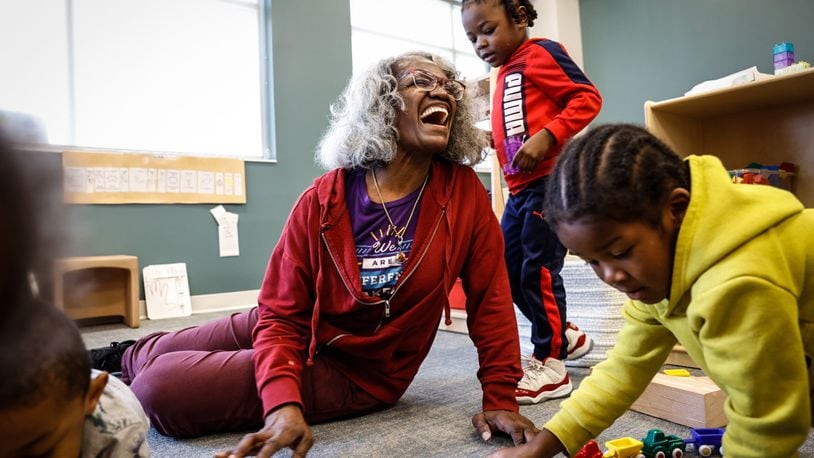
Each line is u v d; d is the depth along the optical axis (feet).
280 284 3.58
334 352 3.71
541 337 4.37
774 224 1.95
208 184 11.10
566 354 4.47
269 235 11.85
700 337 2.01
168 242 10.68
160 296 10.40
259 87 12.14
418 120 3.52
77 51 10.12
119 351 4.98
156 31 10.94
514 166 4.40
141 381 3.49
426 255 3.56
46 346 1.30
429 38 15.58
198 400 3.38
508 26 4.90
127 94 10.64
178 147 11.20
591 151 2.01
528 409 3.99
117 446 2.04
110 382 2.24
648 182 1.92
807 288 1.97
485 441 3.25
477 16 4.95
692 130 6.86
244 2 11.94
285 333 3.43
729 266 1.89
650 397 3.62
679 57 12.64
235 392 3.40
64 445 1.48
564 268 5.59
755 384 1.87
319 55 12.59
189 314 10.64
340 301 3.54
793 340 1.85
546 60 4.71
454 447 3.18
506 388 3.49
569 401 2.56
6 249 0.50
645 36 13.24
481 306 3.70
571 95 4.59
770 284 1.84
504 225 4.88
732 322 1.89
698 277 1.97
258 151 12.12
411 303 3.62
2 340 0.69
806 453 2.86
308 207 3.61
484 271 3.74
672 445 2.89
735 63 11.73
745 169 6.05
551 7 14.17
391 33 14.79
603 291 5.35
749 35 11.50
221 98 11.69
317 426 3.62
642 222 1.93
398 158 3.66
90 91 10.27
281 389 3.06
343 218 3.62
